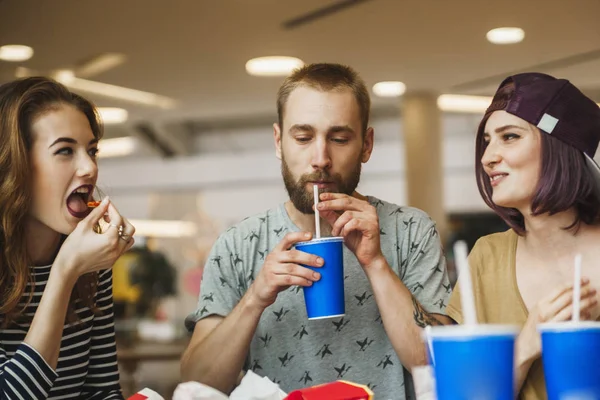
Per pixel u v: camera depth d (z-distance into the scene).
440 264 1.78
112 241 1.44
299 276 1.46
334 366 1.72
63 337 1.63
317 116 1.62
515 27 5.01
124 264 5.92
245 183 12.53
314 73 1.66
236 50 5.38
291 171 1.66
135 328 5.85
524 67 6.07
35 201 1.52
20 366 1.36
